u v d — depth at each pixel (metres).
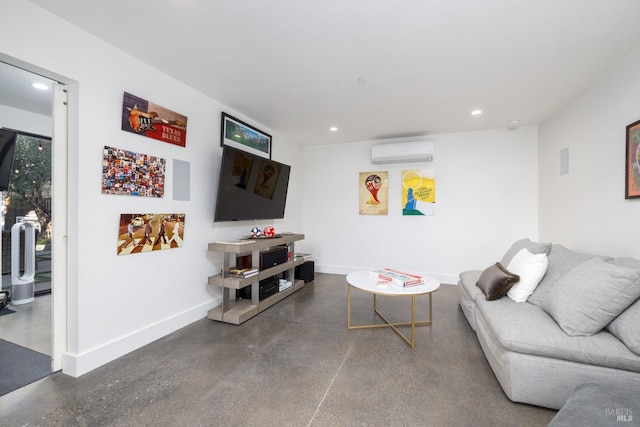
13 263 3.16
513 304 2.06
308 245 5.08
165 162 2.44
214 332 2.51
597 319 1.49
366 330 2.57
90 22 1.77
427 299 3.47
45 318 2.77
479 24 1.76
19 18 1.56
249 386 1.73
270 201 3.72
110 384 1.74
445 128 3.97
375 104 3.11
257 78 2.52
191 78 2.53
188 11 1.67
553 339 1.51
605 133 2.38
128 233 2.14
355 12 1.67
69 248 1.87
